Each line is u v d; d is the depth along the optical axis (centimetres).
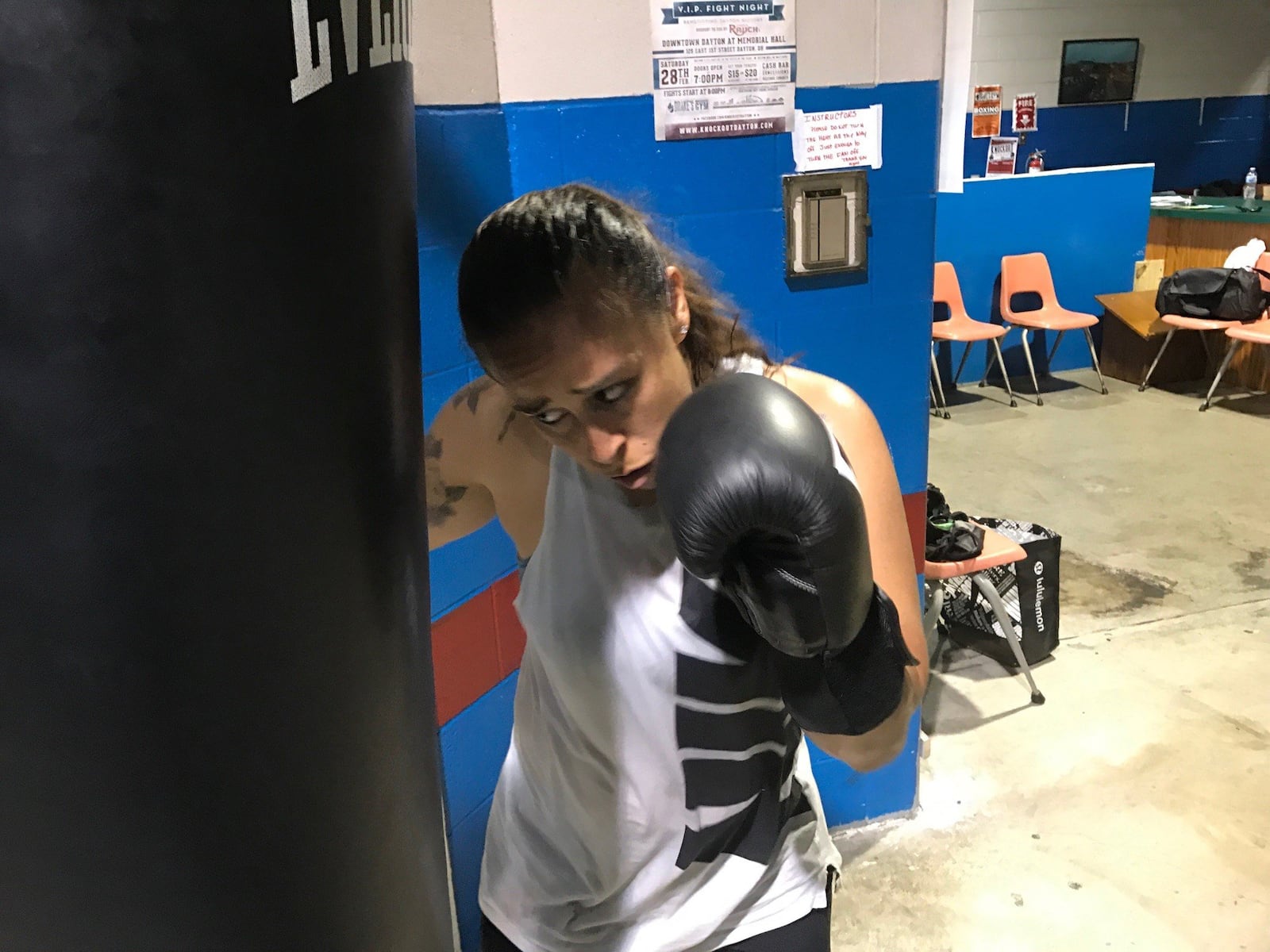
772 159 163
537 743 107
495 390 108
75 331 30
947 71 171
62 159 29
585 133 150
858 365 183
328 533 38
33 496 31
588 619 94
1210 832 223
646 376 77
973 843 221
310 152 35
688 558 66
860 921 202
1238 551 359
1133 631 308
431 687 51
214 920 38
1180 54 672
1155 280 587
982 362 579
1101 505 402
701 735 95
